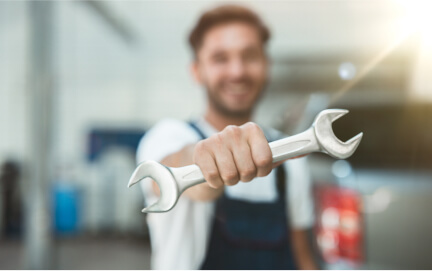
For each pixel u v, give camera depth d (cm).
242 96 117
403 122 212
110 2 429
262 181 111
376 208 177
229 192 106
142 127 483
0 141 496
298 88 487
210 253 103
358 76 186
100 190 480
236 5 119
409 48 238
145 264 371
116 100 490
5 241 441
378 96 224
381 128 212
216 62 117
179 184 49
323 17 488
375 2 469
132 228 475
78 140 488
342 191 181
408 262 174
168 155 71
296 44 492
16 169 466
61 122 487
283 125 278
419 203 176
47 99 329
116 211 480
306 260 126
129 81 489
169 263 101
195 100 484
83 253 401
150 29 485
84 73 492
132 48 486
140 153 106
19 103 497
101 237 460
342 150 50
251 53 118
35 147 326
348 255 176
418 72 233
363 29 478
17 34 496
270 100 486
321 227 184
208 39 117
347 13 482
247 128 48
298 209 123
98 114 490
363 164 196
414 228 175
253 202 108
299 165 125
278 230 108
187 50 484
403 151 205
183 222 101
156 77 487
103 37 489
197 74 127
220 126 117
